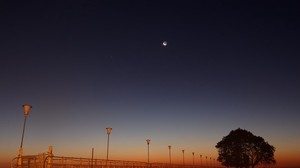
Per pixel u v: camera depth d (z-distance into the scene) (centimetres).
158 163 5494
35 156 2608
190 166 7562
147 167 5022
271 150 7400
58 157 2739
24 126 2689
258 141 7419
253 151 7425
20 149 2645
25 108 2703
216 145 7850
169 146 6225
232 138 7556
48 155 2591
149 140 5175
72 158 2936
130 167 4362
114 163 3881
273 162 7431
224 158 7569
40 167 2530
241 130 7656
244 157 7356
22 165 2631
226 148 7588
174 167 6378
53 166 2680
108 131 3753
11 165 2725
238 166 7406
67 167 2864
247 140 7431
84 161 3138
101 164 3544
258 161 7400
